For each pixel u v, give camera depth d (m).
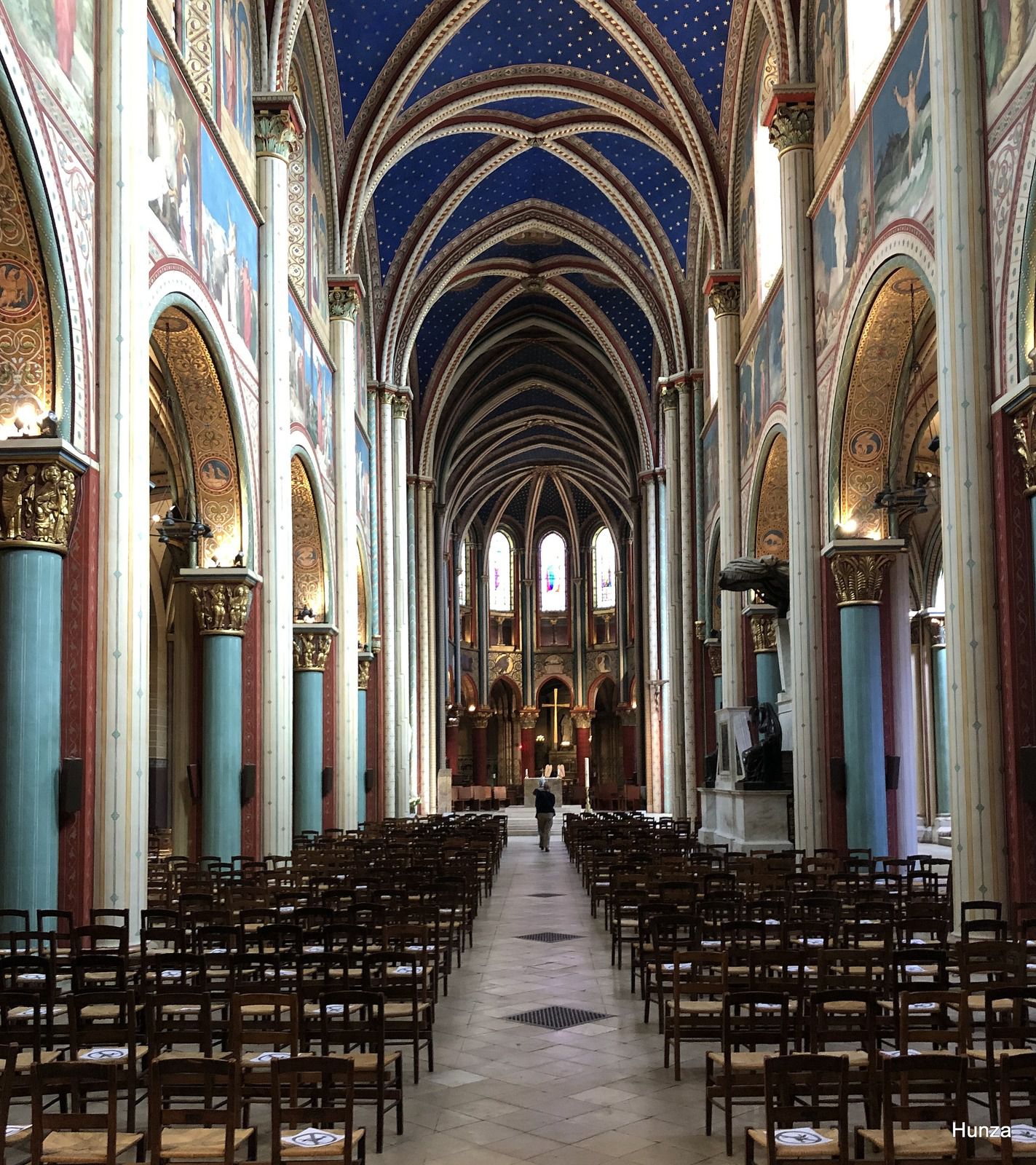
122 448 11.72
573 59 30.05
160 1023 8.02
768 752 21.80
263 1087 7.00
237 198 18.34
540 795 33.50
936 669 33.84
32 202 10.55
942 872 20.19
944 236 12.61
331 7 25.80
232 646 18.41
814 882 13.09
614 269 38.59
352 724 26.88
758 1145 6.56
